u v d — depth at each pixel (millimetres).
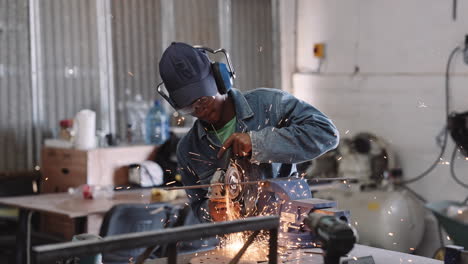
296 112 2154
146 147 4570
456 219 3516
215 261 1804
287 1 5836
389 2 4988
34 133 4664
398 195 4637
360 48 5246
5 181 4527
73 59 4789
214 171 2279
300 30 5812
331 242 1472
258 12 5758
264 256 1894
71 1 4750
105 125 4965
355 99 5309
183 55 2025
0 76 4500
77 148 4336
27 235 3844
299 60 5863
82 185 4164
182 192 4230
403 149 4926
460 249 1833
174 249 1476
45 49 4664
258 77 5793
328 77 5559
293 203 1982
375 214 4512
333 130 2072
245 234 2031
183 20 5336
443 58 4629
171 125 5285
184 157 2346
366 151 4922
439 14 4641
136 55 5090
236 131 2211
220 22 5543
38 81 4656
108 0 4914
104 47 4926
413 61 4836
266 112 2213
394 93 4984
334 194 4844
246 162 2125
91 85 4891
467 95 4480
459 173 4535
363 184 4867
